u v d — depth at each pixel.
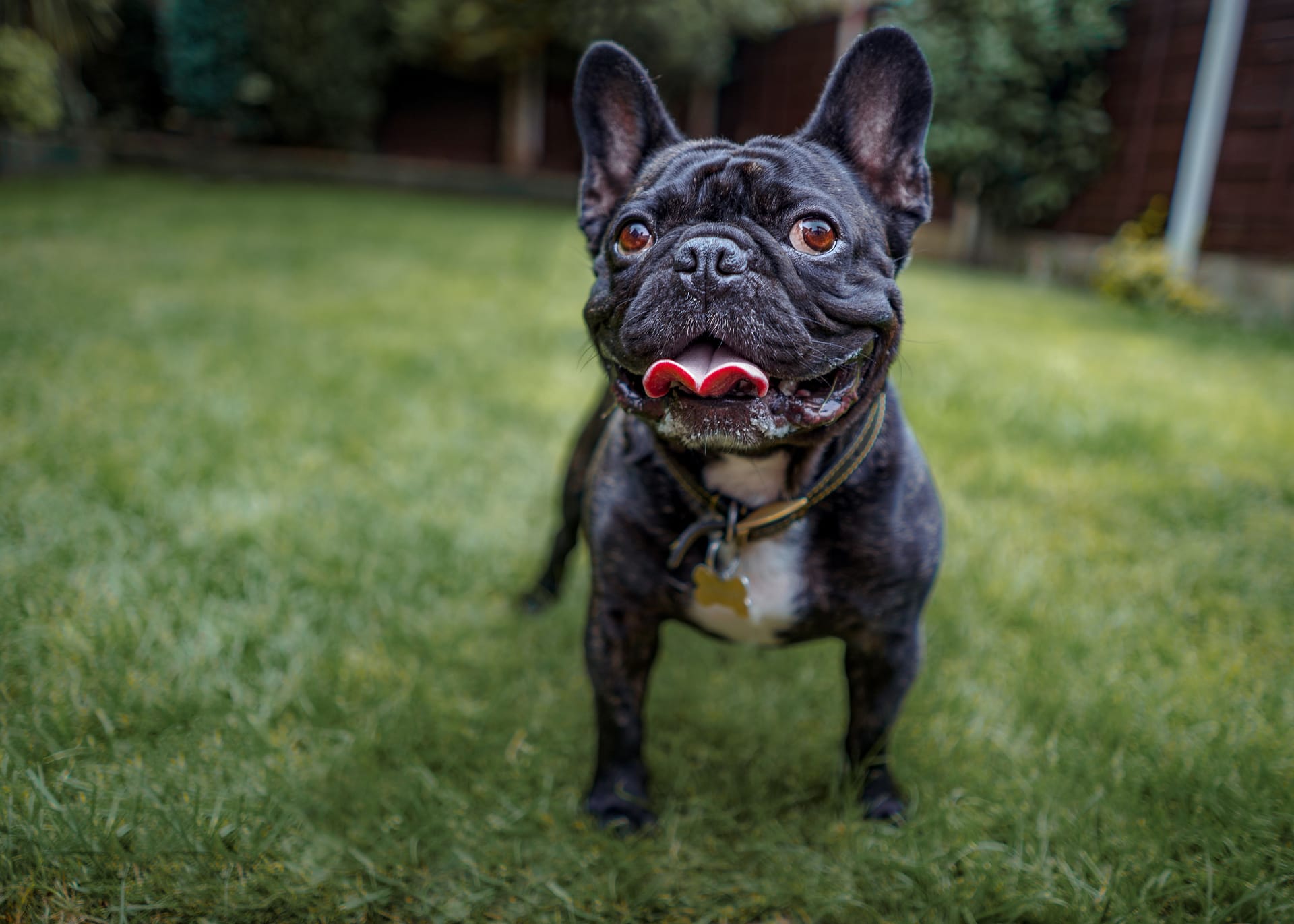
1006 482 1.14
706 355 0.52
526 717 0.73
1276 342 2.15
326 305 2.09
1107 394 1.55
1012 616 0.87
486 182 5.09
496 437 1.29
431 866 0.60
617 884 0.59
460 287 2.43
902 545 0.59
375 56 4.89
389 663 0.78
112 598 0.80
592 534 0.63
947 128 3.10
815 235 0.53
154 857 0.57
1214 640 0.82
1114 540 1.01
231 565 0.89
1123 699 0.73
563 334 1.92
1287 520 1.07
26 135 4.43
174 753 0.66
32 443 1.09
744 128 4.34
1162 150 2.80
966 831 0.62
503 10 4.33
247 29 4.71
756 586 0.60
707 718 0.74
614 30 3.97
